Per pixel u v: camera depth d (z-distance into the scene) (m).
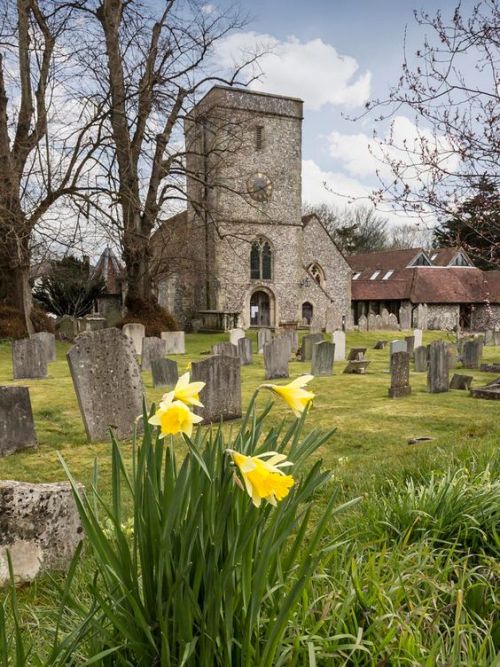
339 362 19.64
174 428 1.36
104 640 1.57
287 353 15.09
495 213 5.42
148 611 1.58
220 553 1.56
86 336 7.76
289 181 40.19
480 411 10.14
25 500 3.45
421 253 47.22
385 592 2.04
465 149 5.36
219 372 8.95
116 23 23.62
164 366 12.78
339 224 69.06
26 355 14.23
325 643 1.72
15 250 21.92
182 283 38.72
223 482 1.50
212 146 35.25
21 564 3.40
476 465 4.17
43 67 21.66
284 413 9.63
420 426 8.80
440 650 1.79
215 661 1.57
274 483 1.32
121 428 7.98
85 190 21.53
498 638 2.08
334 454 7.04
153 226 28.09
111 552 1.55
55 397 11.31
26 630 2.15
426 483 3.87
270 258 39.94
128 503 4.67
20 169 22.86
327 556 2.20
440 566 2.68
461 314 43.88
